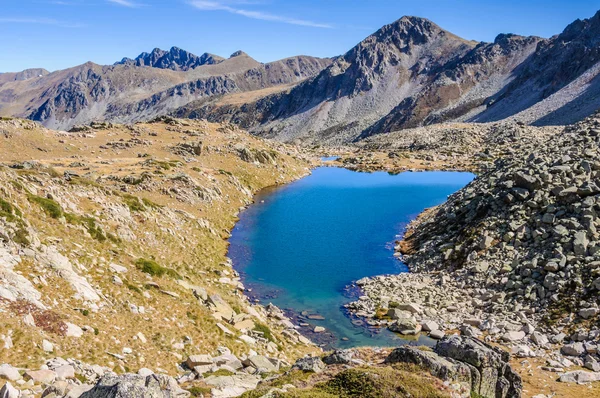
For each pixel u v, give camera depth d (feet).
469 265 176.55
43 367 79.87
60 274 114.21
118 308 117.19
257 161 449.06
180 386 86.58
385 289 178.29
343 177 476.13
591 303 129.70
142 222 195.93
